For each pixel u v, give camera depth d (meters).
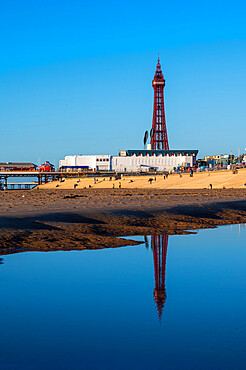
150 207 43.88
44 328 9.79
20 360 8.16
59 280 14.88
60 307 11.49
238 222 36.69
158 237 27.20
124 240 24.97
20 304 11.80
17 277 15.37
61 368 7.82
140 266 17.59
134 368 7.83
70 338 9.24
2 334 9.48
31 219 30.80
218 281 14.69
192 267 17.36
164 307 11.46
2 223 28.22
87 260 18.91
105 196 85.50
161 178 173.62
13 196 96.50
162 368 7.82
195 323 10.12
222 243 24.56
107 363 7.97
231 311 11.05
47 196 92.31
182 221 35.66
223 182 129.25
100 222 32.09
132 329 9.75
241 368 7.78
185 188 130.25
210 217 39.50
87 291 13.29
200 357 8.22
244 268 17.08
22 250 21.31
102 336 9.30
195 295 12.72
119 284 14.25
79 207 44.25
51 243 23.05
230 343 8.91
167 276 15.55
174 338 9.20
